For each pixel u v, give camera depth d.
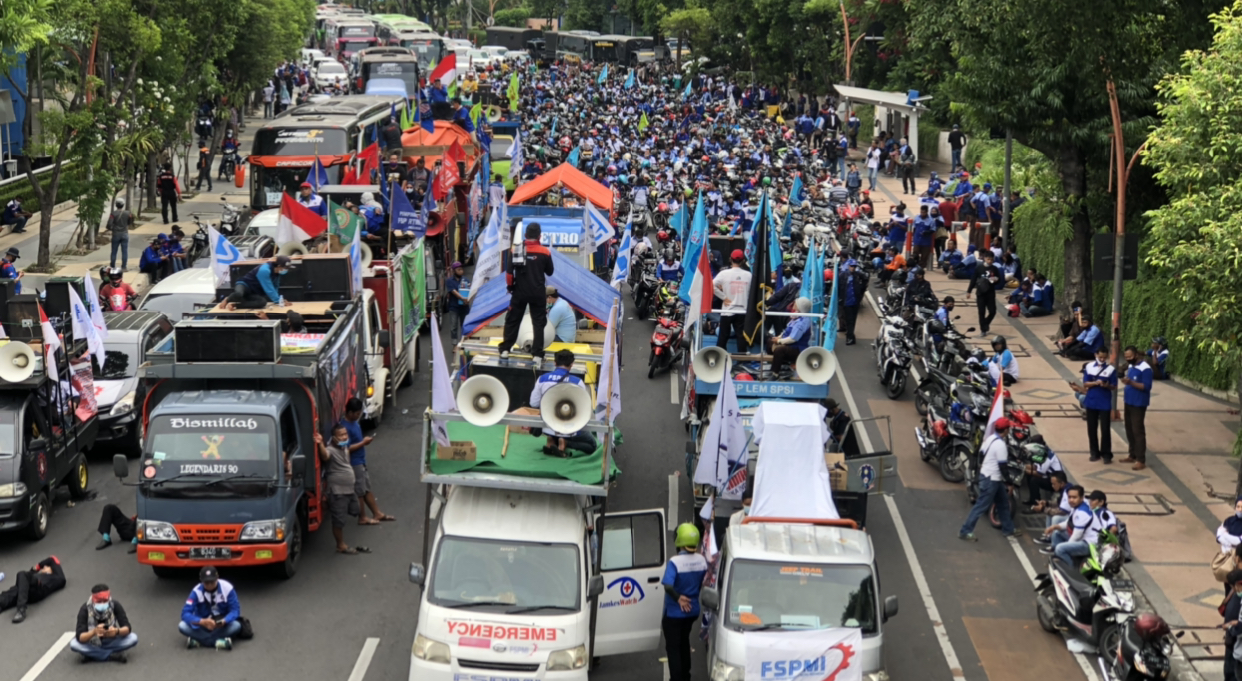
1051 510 18.06
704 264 19.30
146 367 16.56
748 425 17.55
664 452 21.66
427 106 47.47
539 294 17.73
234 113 57.59
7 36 23.61
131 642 14.35
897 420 23.53
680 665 13.61
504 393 14.14
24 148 32.59
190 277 25.56
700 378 18.59
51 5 27.50
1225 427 22.61
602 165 45.06
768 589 13.10
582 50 100.00
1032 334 28.70
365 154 35.56
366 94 59.53
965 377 22.34
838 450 18.12
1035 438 19.09
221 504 15.80
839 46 66.19
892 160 52.31
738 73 78.62
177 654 14.55
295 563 16.88
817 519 14.17
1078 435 22.28
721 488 16.47
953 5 27.45
